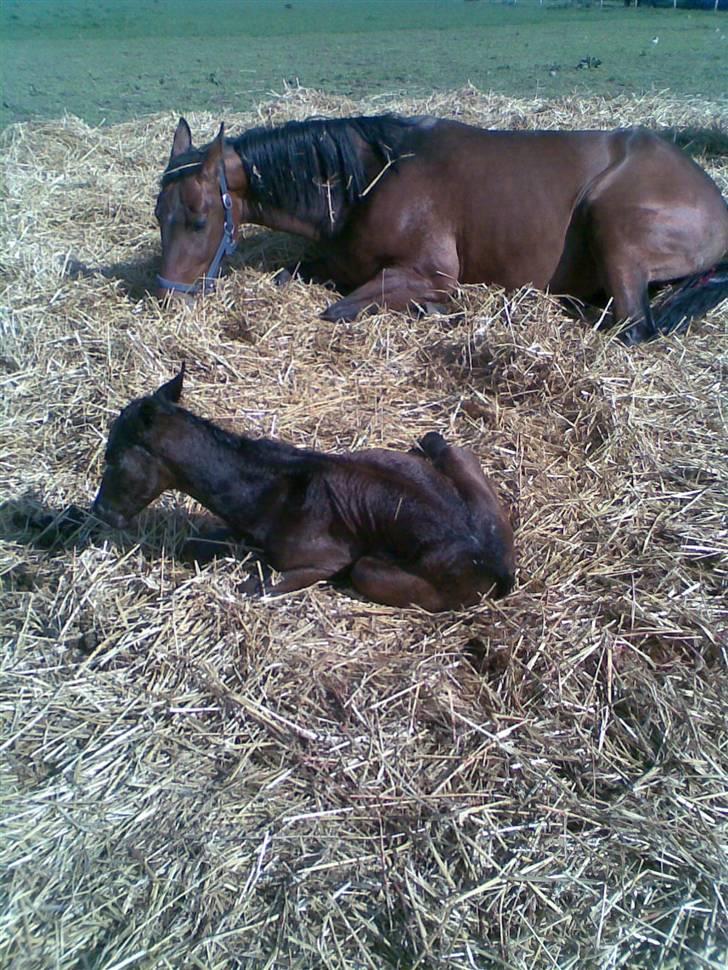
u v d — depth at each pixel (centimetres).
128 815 154
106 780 160
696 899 143
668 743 162
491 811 155
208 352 268
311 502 190
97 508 195
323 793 158
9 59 816
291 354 276
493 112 503
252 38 966
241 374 264
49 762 164
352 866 147
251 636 180
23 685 177
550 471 227
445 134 309
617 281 290
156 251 351
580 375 251
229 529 208
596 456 228
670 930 140
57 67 773
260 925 140
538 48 852
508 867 146
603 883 145
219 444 192
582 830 152
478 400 253
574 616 186
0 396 256
